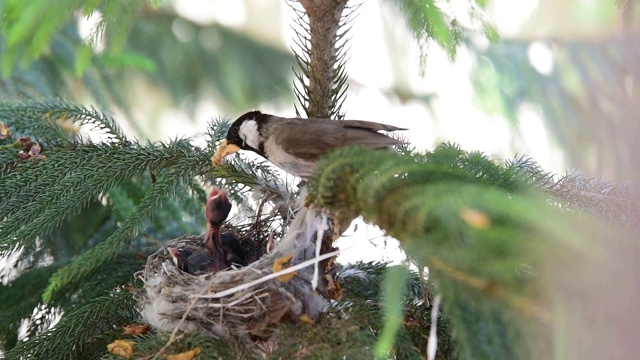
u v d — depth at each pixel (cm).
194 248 640
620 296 319
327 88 568
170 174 607
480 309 373
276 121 568
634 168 582
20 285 705
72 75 886
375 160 400
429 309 527
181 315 515
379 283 596
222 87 1280
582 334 321
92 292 687
